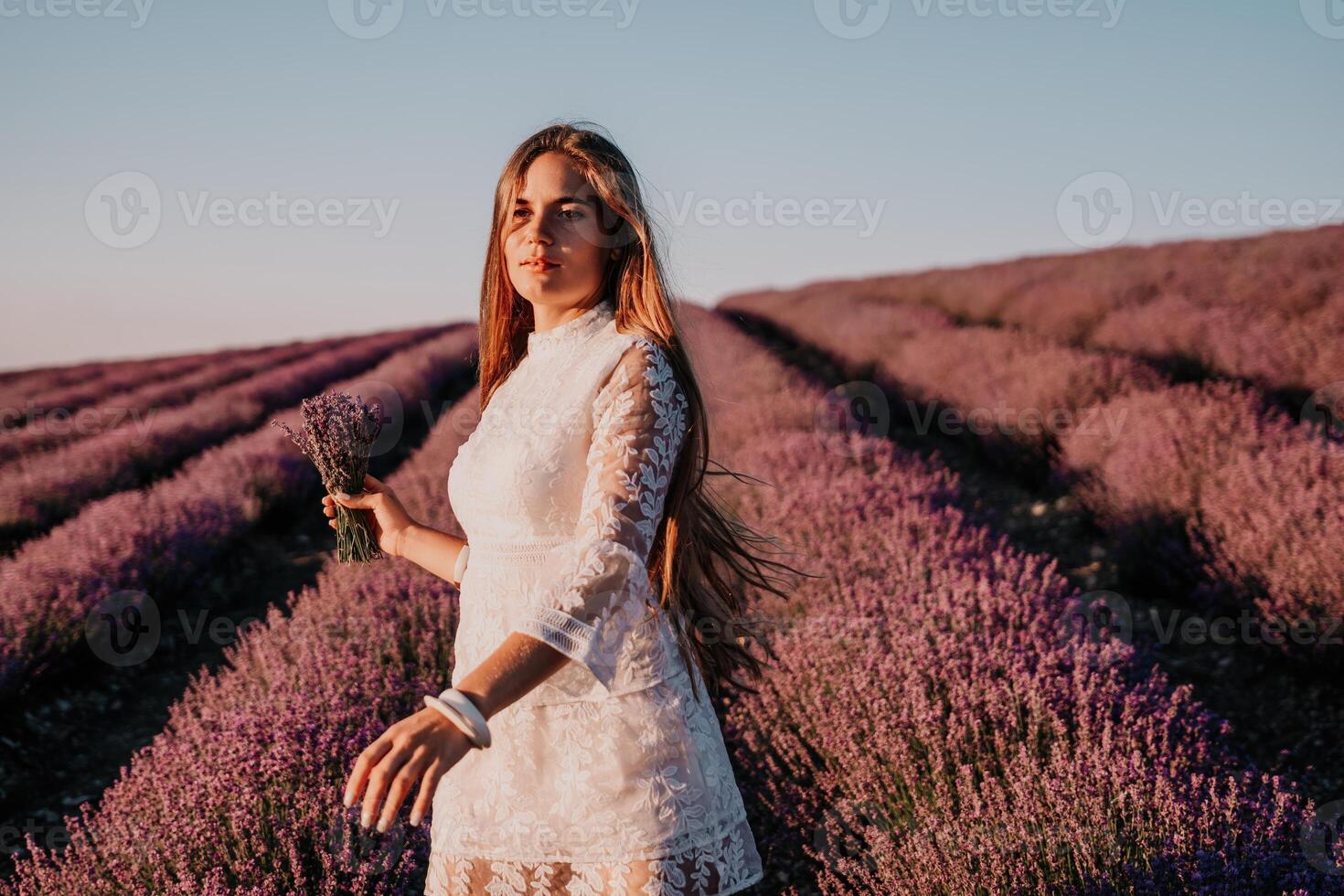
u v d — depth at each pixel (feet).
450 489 4.60
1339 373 25.58
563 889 4.10
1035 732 8.98
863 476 19.99
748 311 104.22
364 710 10.40
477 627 4.31
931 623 11.42
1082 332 43.62
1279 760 11.35
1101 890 6.79
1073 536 22.12
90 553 19.79
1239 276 44.73
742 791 10.44
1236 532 15.37
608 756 4.05
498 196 4.67
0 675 14.73
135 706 16.61
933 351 41.50
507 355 5.28
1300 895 6.21
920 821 8.49
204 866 8.16
